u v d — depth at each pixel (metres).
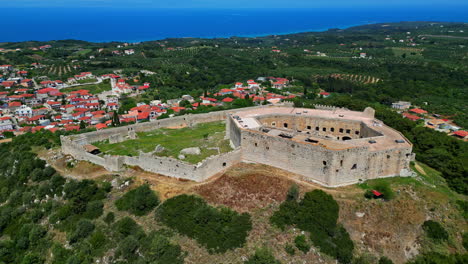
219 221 57.28
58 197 72.38
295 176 67.00
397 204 60.59
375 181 65.75
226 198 62.00
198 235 56.25
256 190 63.03
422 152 83.75
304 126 86.12
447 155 78.44
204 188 64.81
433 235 57.22
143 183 69.62
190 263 52.81
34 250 62.62
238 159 74.19
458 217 60.78
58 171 79.88
